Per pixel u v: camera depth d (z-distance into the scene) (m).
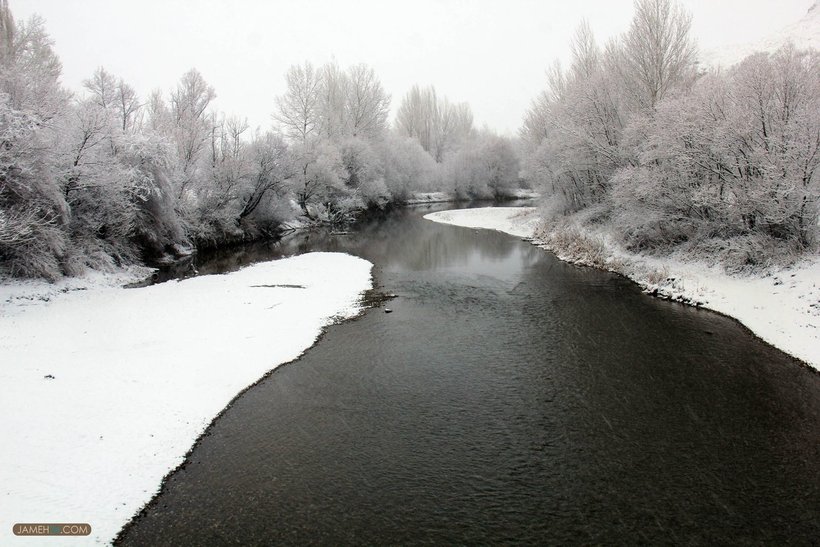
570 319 15.96
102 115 22.34
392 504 7.43
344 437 9.34
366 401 10.74
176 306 17.19
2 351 12.20
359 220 52.34
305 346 13.87
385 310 17.39
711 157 18.81
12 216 17.70
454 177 78.69
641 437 9.10
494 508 7.30
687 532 6.73
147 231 26.95
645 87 27.17
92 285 20.53
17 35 27.67
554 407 10.32
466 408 10.38
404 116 97.31
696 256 19.91
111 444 8.55
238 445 9.07
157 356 12.28
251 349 13.23
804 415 9.66
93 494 7.38
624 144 24.77
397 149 71.56
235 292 19.42
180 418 9.63
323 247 33.44
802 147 15.38
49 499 7.15
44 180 19.05
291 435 9.41
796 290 14.60
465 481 7.96
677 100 20.47
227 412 10.27
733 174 18.11
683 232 21.55
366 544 6.61
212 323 15.20
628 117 27.03
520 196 81.88
